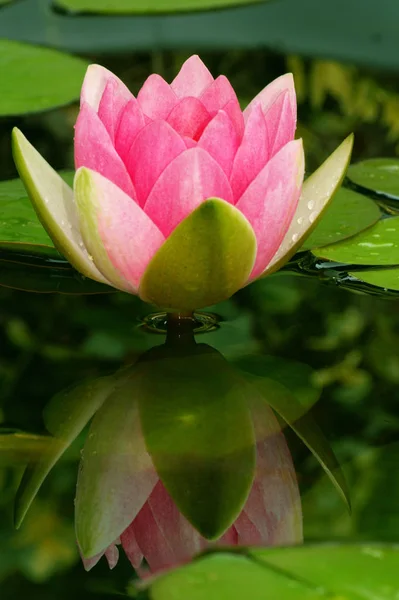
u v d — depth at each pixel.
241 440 0.85
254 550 0.78
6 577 0.80
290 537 0.80
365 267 0.94
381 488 0.82
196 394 0.87
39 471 0.83
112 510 0.82
